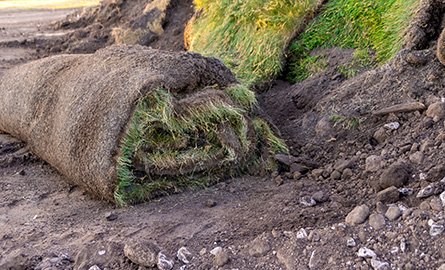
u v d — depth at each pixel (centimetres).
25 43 1117
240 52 639
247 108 490
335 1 618
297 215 396
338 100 507
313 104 538
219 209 429
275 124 533
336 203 402
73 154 479
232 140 474
